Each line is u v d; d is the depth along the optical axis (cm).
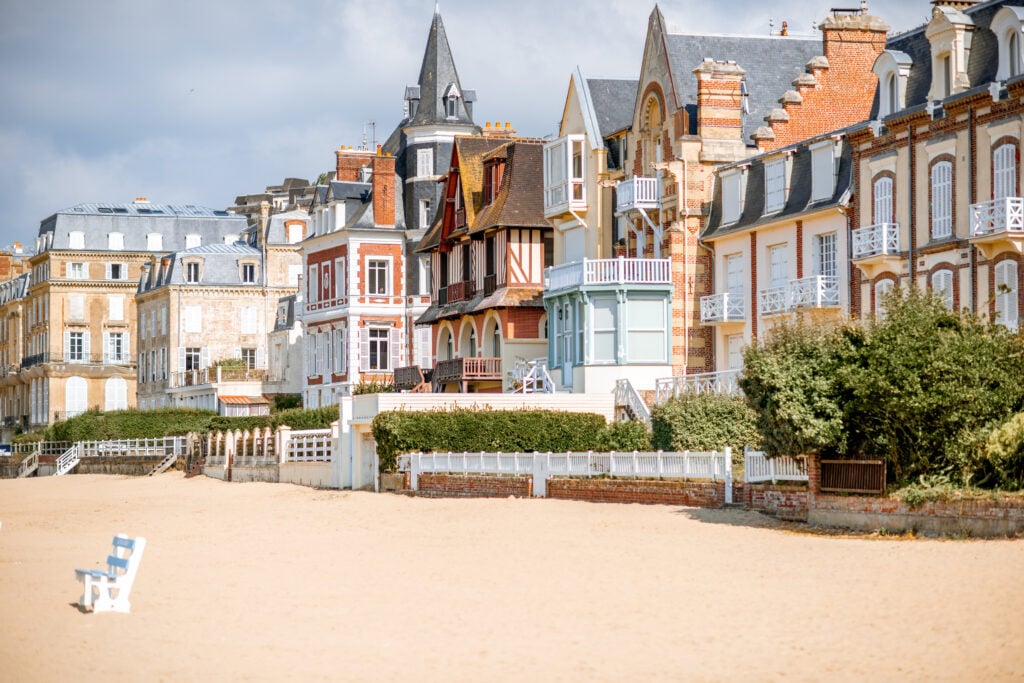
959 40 4162
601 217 6088
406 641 2264
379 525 3978
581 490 4181
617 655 2128
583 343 5550
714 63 5484
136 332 13138
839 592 2473
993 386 3150
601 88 6406
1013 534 2867
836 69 5375
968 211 4047
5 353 15088
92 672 2069
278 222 11712
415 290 8438
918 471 3186
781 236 4978
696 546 3091
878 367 3170
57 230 13225
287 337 10225
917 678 1912
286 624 2417
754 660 2064
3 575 3036
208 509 4909
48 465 9438
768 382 3306
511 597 2623
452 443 5091
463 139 7219
